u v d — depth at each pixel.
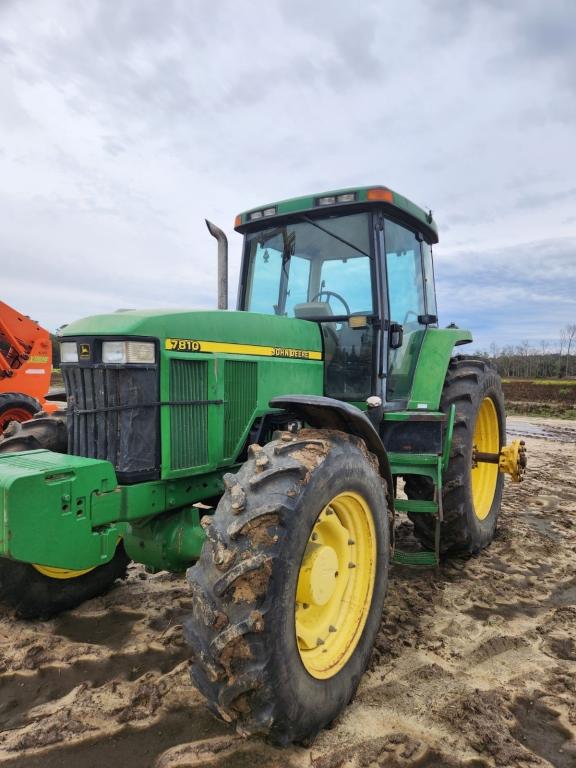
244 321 3.10
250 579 1.99
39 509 2.14
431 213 4.32
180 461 2.71
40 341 8.74
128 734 2.20
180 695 2.43
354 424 2.68
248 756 2.09
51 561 2.20
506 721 2.31
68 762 2.04
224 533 2.06
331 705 2.20
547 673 2.66
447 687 2.53
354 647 2.43
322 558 2.28
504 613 3.29
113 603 3.32
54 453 2.52
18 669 2.63
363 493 2.54
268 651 1.95
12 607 3.05
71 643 2.88
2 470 2.18
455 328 4.83
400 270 4.09
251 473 2.22
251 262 4.24
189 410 2.76
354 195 3.60
